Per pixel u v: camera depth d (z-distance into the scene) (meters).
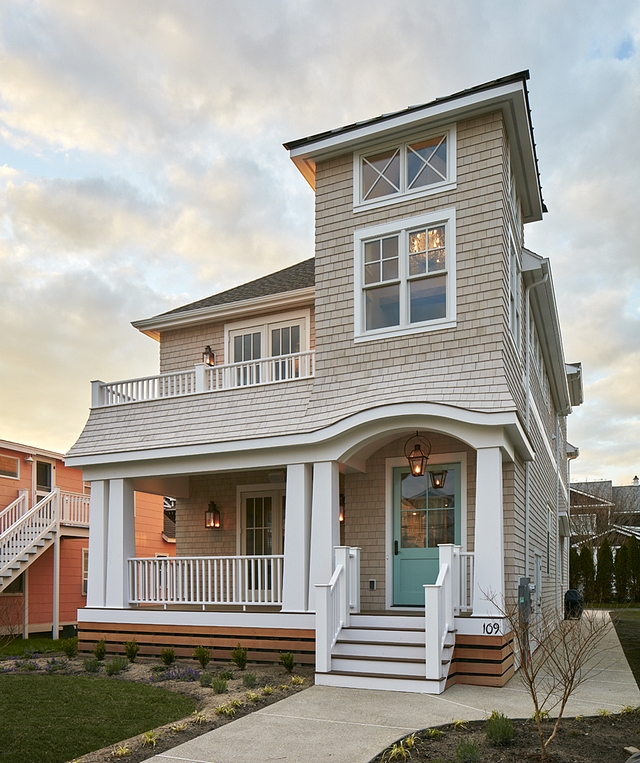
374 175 11.35
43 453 20.56
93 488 12.52
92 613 11.77
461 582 9.48
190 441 11.66
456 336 10.14
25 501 19.62
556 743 5.95
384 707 7.36
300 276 15.21
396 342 10.59
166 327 15.55
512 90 9.86
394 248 10.95
